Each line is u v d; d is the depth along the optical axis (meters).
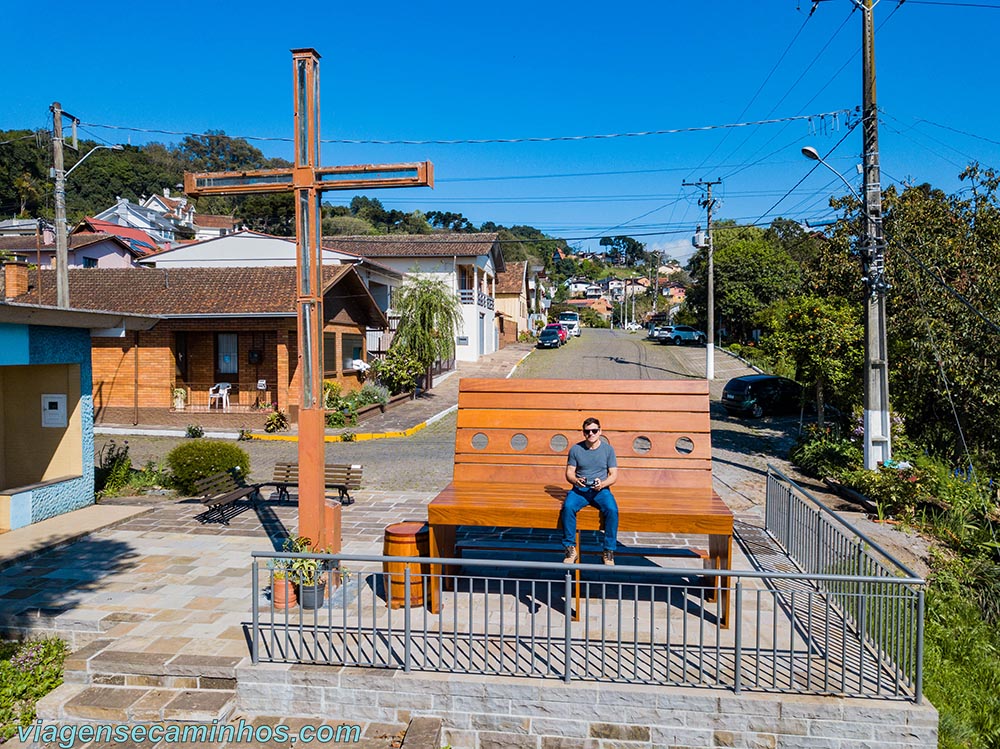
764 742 5.02
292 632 6.21
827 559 7.28
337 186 7.00
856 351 15.34
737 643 5.08
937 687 6.82
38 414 10.93
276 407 21.27
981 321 13.72
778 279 43.72
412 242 37.00
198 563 8.30
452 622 6.38
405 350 26.16
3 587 7.48
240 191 7.18
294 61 6.98
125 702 5.49
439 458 16.22
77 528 9.59
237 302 20.50
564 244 159.50
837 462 14.24
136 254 41.81
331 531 7.25
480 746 5.29
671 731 5.10
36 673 5.76
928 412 15.47
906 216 14.96
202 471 12.24
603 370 32.66
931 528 11.15
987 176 14.74
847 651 5.86
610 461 6.25
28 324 9.60
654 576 7.71
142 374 21.20
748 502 12.05
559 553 8.38
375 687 5.39
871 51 13.12
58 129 17.83
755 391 22.62
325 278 21.42
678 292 121.00
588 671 5.35
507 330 46.88
